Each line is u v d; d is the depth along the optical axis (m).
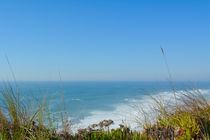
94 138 7.00
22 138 6.21
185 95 7.96
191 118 7.23
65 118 6.77
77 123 8.08
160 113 7.74
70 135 6.72
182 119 7.21
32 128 6.46
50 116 6.64
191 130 6.91
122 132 7.20
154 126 7.35
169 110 7.91
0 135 6.15
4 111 6.49
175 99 7.96
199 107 7.63
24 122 6.53
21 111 6.58
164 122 7.38
